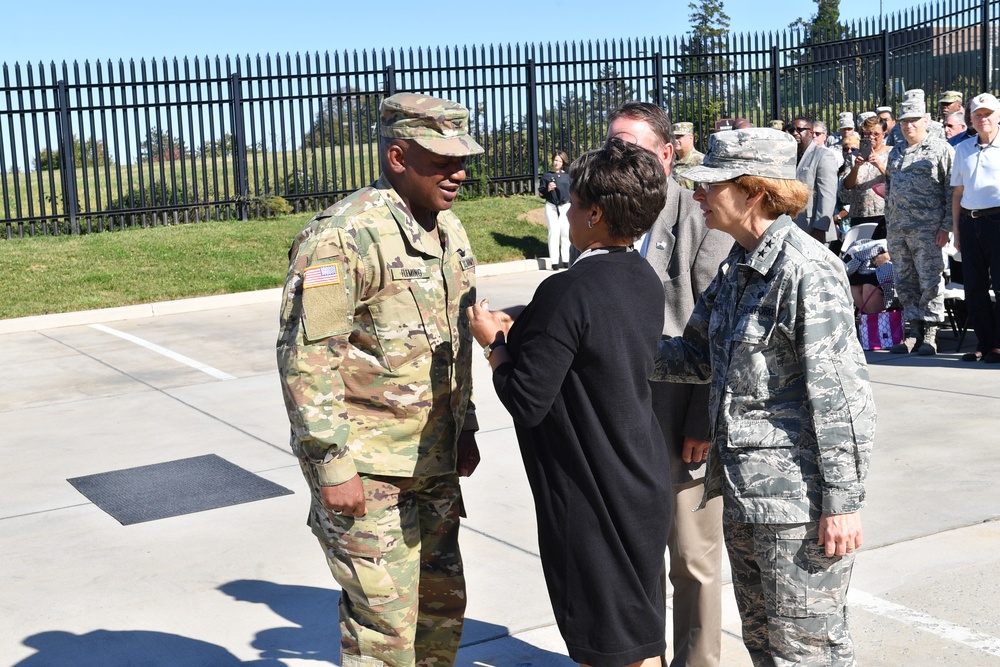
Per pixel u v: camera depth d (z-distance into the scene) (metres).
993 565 3.94
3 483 5.59
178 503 5.14
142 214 15.73
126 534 4.72
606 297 2.39
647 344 2.47
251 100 15.79
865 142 9.57
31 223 15.05
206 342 9.98
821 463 2.33
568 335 2.36
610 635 2.43
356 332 2.54
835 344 2.31
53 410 7.38
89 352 9.70
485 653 3.42
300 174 23.00
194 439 6.41
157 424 6.84
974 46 16.44
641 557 2.45
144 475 5.65
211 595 3.99
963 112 10.02
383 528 2.58
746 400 2.42
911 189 7.90
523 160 17.72
